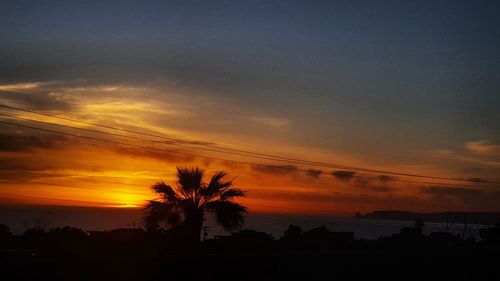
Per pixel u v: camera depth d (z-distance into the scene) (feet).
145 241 95.30
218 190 100.63
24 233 95.30
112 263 47.62
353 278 62.18
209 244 96.27
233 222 99.71
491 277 73.51
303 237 114.83
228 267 54.44
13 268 42.47
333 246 106.83
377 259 64.90
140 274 48.98
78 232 95.20
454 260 71.10
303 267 59.21
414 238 126.11
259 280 56.03
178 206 99.40
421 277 67.56
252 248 96.48
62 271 44.70
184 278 51.39
